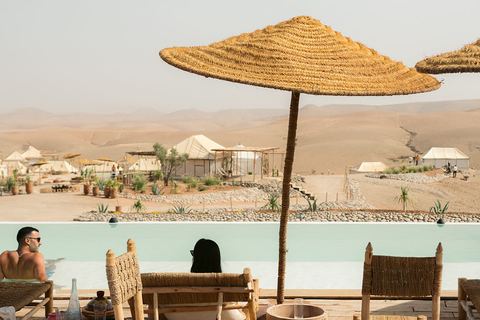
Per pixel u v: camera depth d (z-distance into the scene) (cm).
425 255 1245
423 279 382
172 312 387
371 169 6272
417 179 4003
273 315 404
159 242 1409
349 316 559
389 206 3139
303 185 3612
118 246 1362
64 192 3666
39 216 2502
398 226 1573
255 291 417
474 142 13700
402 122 17762
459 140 14025
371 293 386
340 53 462
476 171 4694
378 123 17850
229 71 432
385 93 428
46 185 4303
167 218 2183
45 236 1489
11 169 5466
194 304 388
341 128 16625
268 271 1050
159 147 4272
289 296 624
